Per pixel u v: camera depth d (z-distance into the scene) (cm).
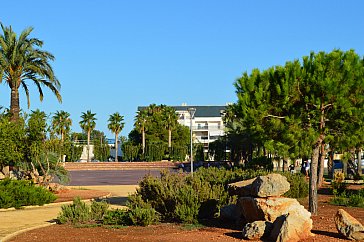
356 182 3328
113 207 2083
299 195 2220
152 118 9706
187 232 1380
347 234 1209
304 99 1570
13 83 3394
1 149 2694
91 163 7269
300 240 1202
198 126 12181
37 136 2802
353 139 1603
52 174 3083
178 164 7300
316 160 1692
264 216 1310
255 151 6384
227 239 1267
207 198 1611
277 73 1602
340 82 1545
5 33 3409
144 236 1327
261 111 1570
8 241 1306
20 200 2122
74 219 1622
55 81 3531
